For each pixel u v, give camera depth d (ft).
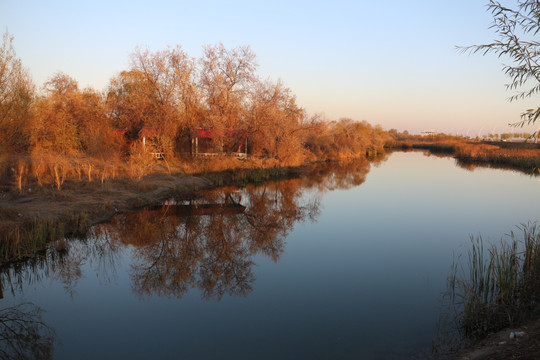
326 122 113.39
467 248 34.32
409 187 76.33
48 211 37.93
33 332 19.84
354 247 35.55
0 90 43.24
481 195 65.67
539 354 13.82
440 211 52.21
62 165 56.95
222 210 52.65
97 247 34.63
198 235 39.88
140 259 32.19
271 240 38.29
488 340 17.01
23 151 61.93
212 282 27.17
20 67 45.14
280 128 105.91
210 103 97.14
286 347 17.98
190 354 17.52
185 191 64.13
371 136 227.20
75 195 46.11
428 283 26.02
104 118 95.61
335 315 21.42
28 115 47.57
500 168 117.91
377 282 26.48
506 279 21.63
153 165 78.33
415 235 39.60
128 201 49.24
